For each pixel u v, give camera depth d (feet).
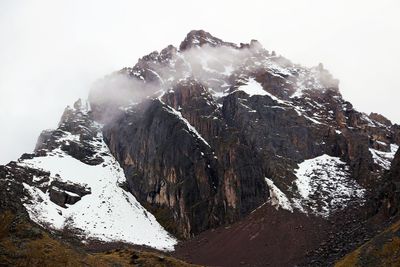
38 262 359.25
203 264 600.39
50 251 376.68
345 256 464.24
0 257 348.59
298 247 585.22
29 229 389.60
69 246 411.54
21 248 365.61
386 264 382.63
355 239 537.24
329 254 530.27
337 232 595.88
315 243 585.22
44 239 389.60
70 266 371.97
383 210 563.48
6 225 382.83
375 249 406.00
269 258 577.02
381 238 417.49
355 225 592.60
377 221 553.64
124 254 511.40
